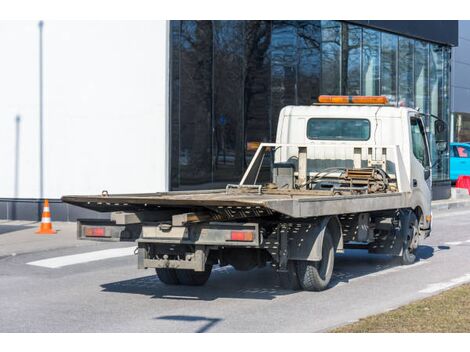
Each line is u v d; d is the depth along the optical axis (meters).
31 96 20.19
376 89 27.53
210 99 21.06
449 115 31.03
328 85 25.41
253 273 12.17
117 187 19.86
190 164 20.50
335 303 9.52
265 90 22.94
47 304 9.55
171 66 19.88
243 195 11.42
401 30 27.97
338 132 12.95
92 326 8.20
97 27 19.72
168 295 10.19
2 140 20.52
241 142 22.09
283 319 8.53
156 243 9.53
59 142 20.02
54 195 20.08
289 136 13.16
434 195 29.41
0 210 20.56
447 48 31.02
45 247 15.14
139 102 19.72
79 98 19.86
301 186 12.84
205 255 9.34
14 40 20.28
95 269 12.62
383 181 12.20
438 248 15.29
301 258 9.91
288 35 23.72
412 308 8.49
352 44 26.39
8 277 11.76
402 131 12.69
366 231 11.24
